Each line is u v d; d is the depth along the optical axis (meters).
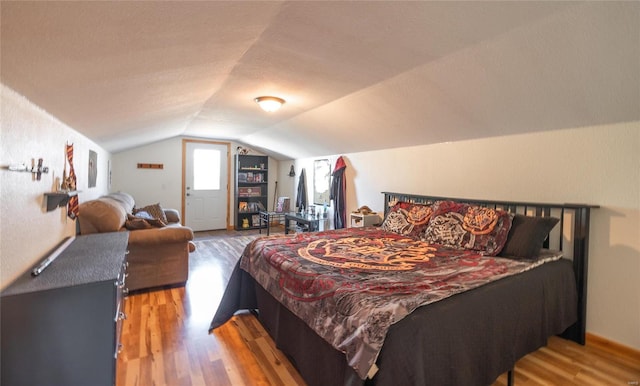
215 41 1.64
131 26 1.16
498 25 1.57
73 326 1.33
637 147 2.09
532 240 2.26
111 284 1.39
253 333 2.44
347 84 2.61
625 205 2.16
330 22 1.60
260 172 7.39
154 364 2.00
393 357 1.23
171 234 3.20
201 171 6.71
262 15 1.47
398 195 3.87
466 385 1.44
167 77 2.03
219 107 3.66
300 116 4.01
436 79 2.26
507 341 1.68
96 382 1.37
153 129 4.24
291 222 6.88
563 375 1.95
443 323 1.37
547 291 2.01
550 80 1.96
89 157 3.38
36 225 1.71
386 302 1.40
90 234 2.64
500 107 2.41
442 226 2.77
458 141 3.24
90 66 1.42
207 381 1.84
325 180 5.54
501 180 2.88
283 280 2.06
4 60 1.10
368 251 2.42
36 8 0.86
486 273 1.87
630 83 1.78
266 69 2.34
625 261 2.17
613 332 2.24
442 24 1.58
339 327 1.46
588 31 1.52
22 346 1.26
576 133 2.38
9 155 1.35
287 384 1.83
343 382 1.45
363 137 4.00
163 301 3.00
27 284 1.34
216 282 3.54
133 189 6.05
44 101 1.68
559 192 2.49
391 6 1.44
